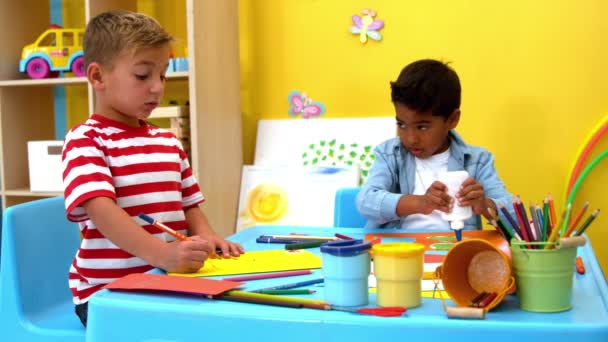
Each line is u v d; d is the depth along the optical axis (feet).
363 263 2.07
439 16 6.41
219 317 1.98
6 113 7.35
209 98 6.31
